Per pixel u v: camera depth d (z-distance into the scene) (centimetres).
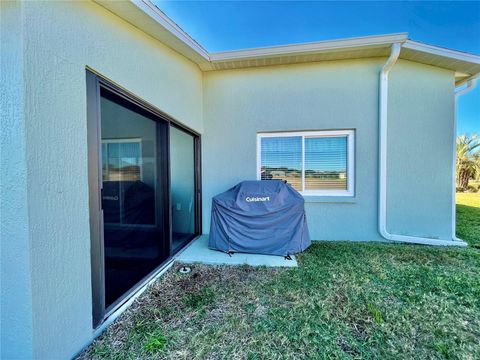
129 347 178
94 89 194
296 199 385
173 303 238
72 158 168
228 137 488
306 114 462
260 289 266
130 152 257
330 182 468
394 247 407
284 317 215
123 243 244
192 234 462
